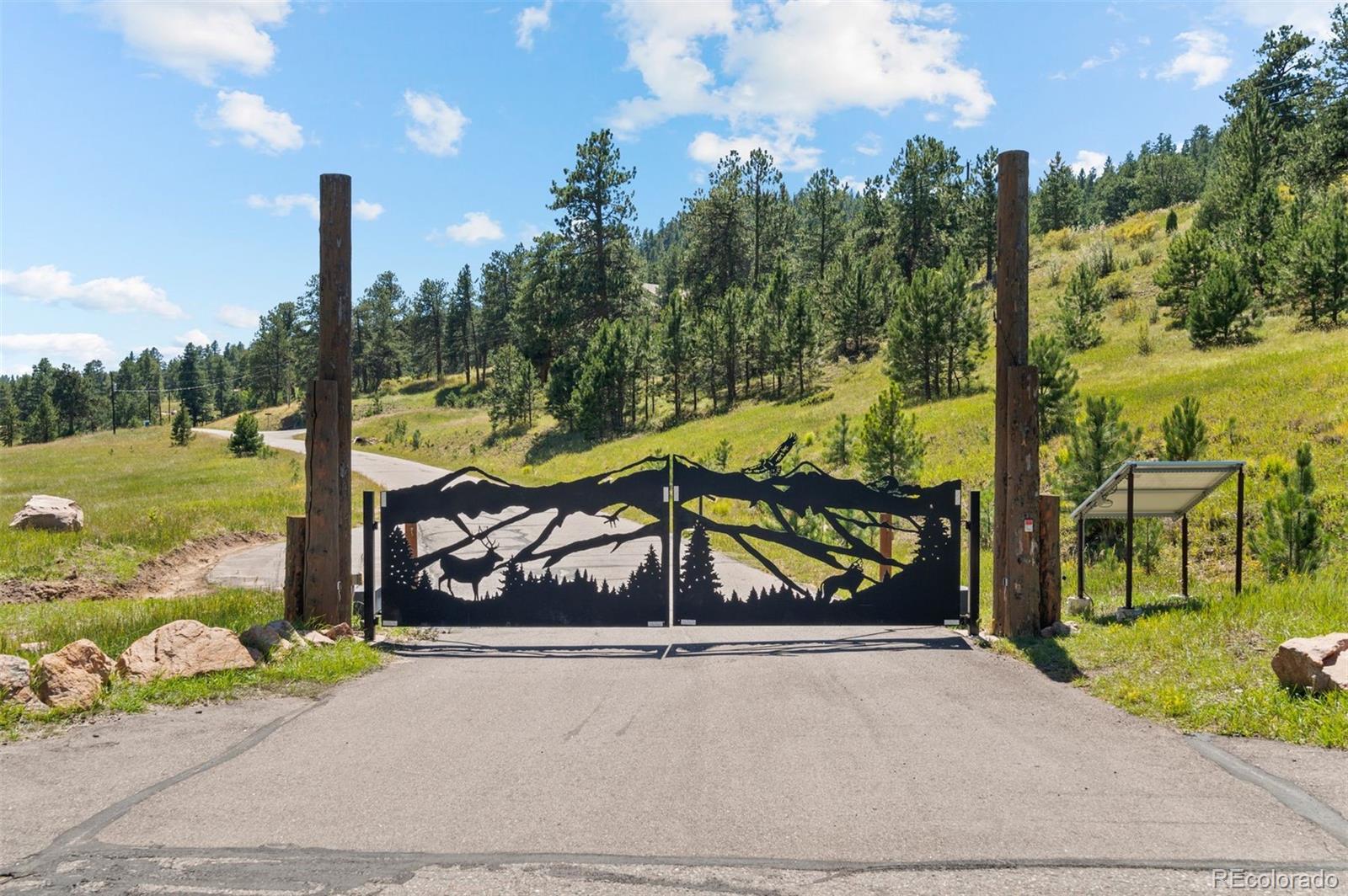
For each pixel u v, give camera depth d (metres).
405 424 90.88
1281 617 7.32
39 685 5.85
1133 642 7.27
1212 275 29.30
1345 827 3.76
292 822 4.00
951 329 35.75
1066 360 21.11
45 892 3.30
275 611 9.38
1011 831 3.77
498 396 73.69
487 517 22.75
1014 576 8.23
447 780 4.57
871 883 3.30
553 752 5.04
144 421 148.25
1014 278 8.37
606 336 61.31
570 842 3.74
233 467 49.44
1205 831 3.74
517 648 8.34
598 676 7.08
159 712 5.93
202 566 16.50
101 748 5.15
